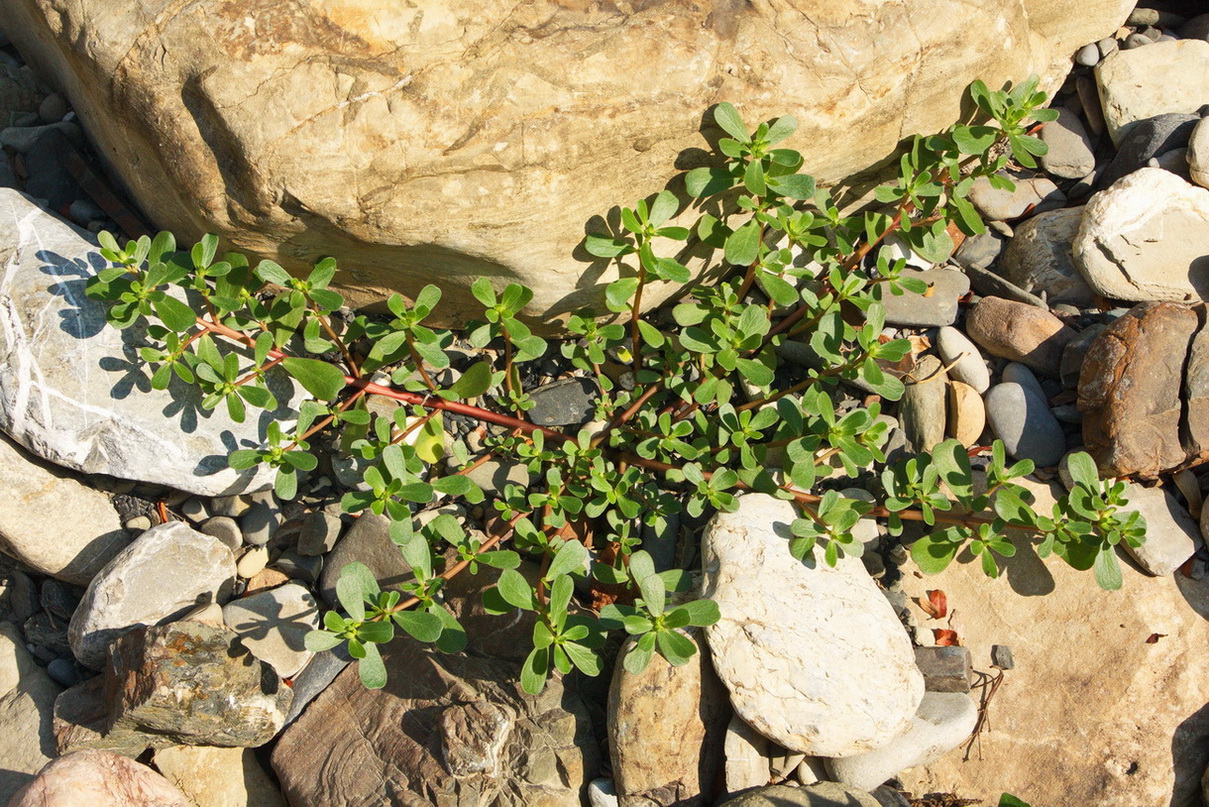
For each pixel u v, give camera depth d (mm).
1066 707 620
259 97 578
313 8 580
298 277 634
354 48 581
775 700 589
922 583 644
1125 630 627
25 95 713
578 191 597
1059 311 685
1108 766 609
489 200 589
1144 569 636
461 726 596
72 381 609
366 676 565
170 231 654
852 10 609
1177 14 751
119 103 594
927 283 660
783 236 665
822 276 671
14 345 607
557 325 655
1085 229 677
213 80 578
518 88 584
